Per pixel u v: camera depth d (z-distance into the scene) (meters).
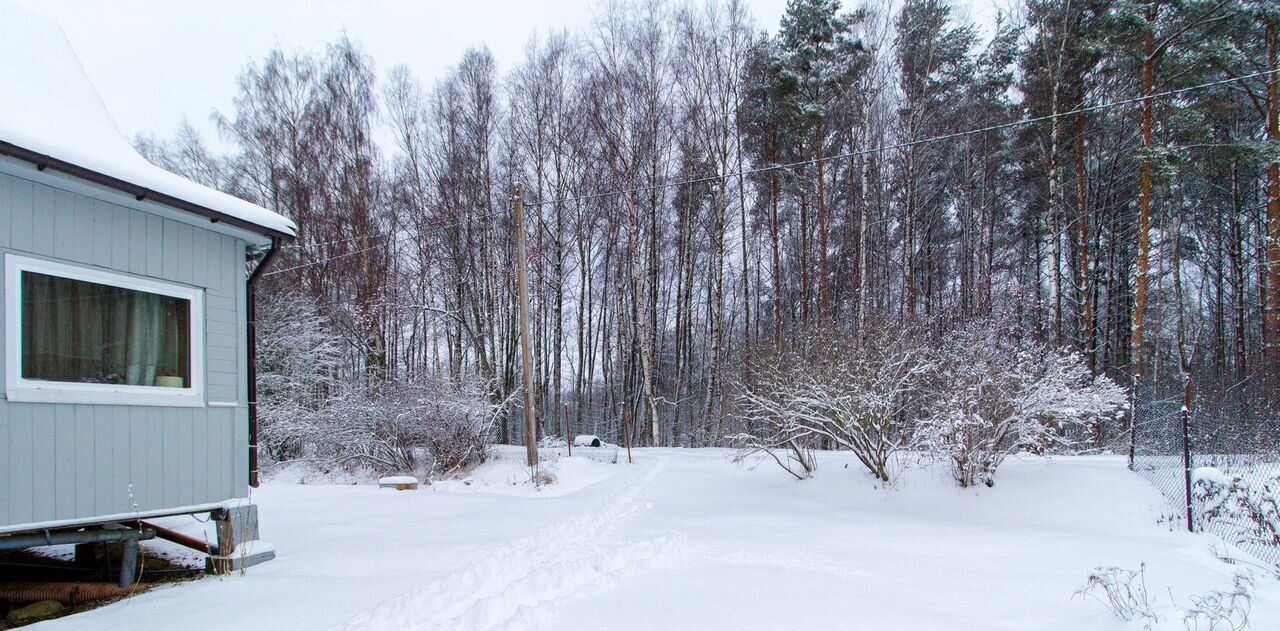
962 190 25.55
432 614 4.49
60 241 5.30
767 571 5.40
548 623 4.02
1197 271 28.14
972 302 23.80
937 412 10.36
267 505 10.99
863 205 20.92
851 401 10.94
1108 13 16.61
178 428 6.07
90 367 5.47
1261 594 5.13
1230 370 20.42
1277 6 15.60
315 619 4.34
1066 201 22.55
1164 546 7.00
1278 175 16.73
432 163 25.89
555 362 25.45
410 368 24.38
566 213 26.47
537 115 25.42
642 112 24.36
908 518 8.93
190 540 6.31
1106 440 15.10
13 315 4.98
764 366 12.83
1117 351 25.19
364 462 16.83
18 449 4.95
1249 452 9.97
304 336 20.84
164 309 6.08
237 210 6.39
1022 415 9.78
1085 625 4.05
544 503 11.11
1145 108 16.59
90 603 5.50
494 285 25.30
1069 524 8.65
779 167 22.67
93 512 5.38
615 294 32.06
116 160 5.52
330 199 23.61
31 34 7.26
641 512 9.58
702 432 25.16
